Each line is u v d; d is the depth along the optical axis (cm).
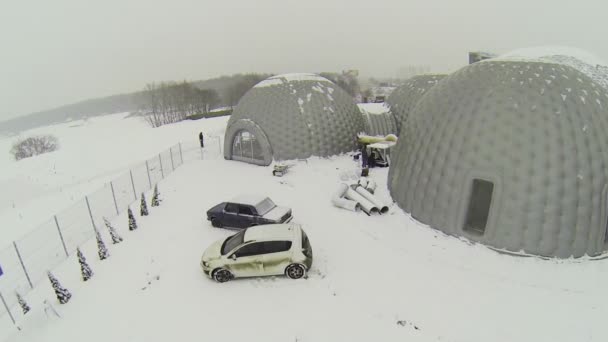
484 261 1277
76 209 2194
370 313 1048
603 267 1209
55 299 1190
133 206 1978
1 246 1838
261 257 1198
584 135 1255
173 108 9150
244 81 13188
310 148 2562
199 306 1106
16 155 5397
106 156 4062
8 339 1019
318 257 1356
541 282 1162
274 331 987
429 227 1504
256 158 2709
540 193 1247
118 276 1287
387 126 2998
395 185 1772
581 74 1461
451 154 1428
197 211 1842
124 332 1011
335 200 1812
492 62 1600
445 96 1592
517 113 1324
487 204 1430
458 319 1019
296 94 2636
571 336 948
